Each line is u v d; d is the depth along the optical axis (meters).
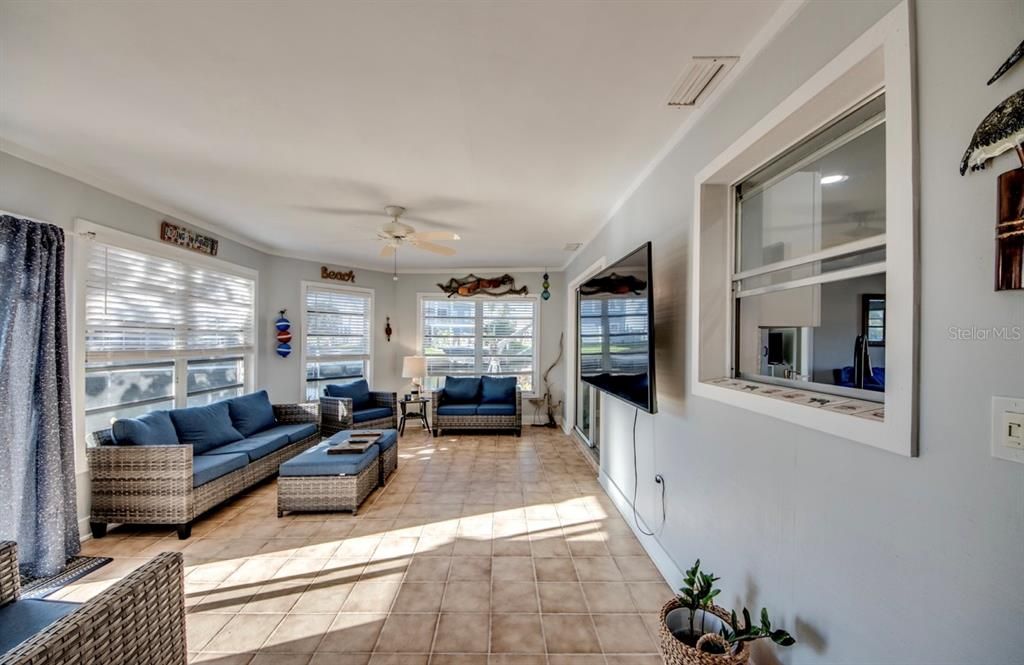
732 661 1.31
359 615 1.95
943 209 0.88
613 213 3.44
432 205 3.35
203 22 1.41
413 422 6.46
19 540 2.20
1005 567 0.77
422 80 1.73
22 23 1.41
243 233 4.23
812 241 1.49
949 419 0.87
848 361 1.40
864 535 1.06
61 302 2.40
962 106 0.84
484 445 5.16
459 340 6.55
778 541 1.39
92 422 2.88
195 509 2.77
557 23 1.41
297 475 3.03
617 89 1.79
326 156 2.45
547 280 6.43
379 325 6.28
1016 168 0.74
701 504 1.91
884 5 1.02
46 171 2.48
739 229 1.91
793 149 1.56
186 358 3.70
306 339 5.40
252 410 4.04
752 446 1.53
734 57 1.58
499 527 2.86
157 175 2.74
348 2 1.32
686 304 2.06
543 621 1.92
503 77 1.71
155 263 3.35
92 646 1.07
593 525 2.90
